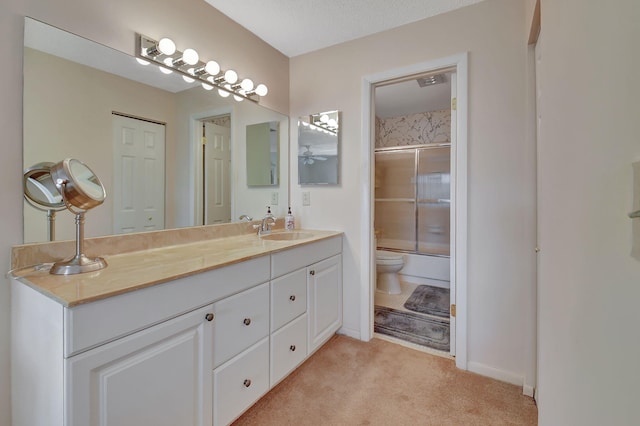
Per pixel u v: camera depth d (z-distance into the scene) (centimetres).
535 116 164
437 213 393
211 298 123
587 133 66
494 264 178
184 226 176
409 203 412
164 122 165
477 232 182
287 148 252
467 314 185
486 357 181
